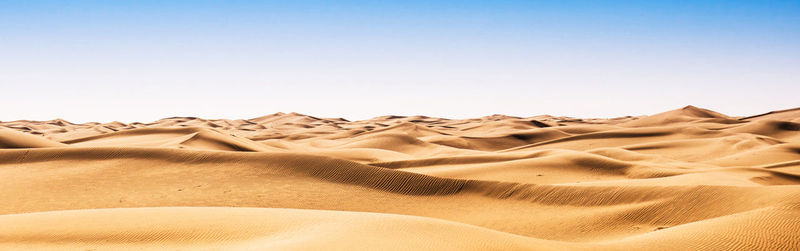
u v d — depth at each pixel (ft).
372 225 69.31
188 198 141.59
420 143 394.32
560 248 68.54
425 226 69.67
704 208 102.83
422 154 346.33
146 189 150.41
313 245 58.29
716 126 542.98
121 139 351.46
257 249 59.67
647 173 171.73
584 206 120.37
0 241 71.15
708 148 315.78
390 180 153.89
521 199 132.36
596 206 118.62
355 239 61.05
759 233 74.38
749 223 78.28
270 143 371.97
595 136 424.05
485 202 134.62
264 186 152.76
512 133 515.91
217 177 161.89
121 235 73.05
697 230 78.59
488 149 464.24
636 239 79.25
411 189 148.15
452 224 73.05
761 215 81.20
